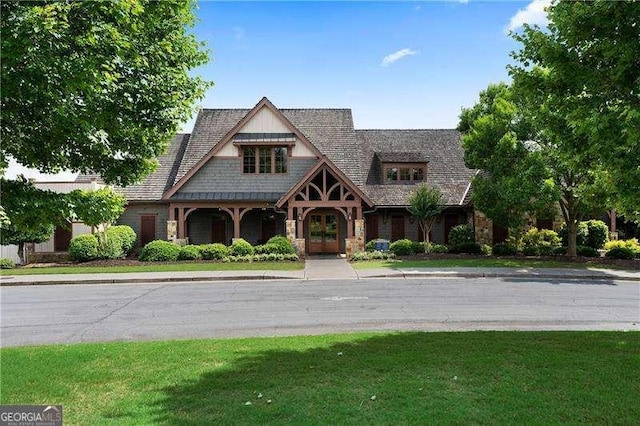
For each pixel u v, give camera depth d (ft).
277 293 50.85
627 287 53.57
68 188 88.12
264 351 25.76
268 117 94.89
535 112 26.63
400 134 112.16
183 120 30.89
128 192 94.89
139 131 26.61
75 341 30.86
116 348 27.02
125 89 25.91
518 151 77.20
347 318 37.42
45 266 77.10
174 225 90.99
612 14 21.74
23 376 21.79
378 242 87.81
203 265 75.15
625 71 22.09
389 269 68.54
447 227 100.32
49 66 17.85
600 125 20.89
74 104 21.81
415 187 99.81
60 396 19.31
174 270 70.13
